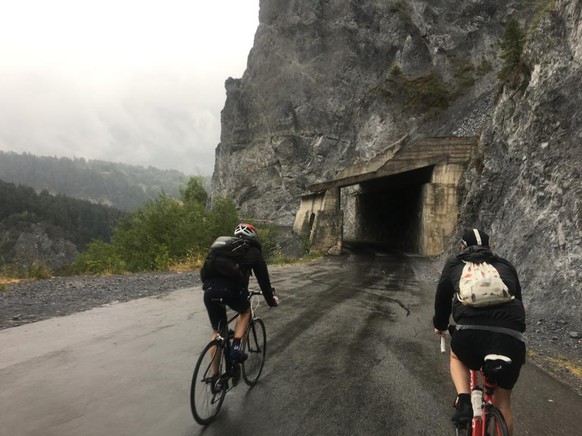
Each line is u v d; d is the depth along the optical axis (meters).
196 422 4.09
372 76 69.31
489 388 3.24
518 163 14.99
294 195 73.94
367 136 62.59
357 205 55.09
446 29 59.00
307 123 74.69
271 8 84.00
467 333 3.20
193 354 6.11
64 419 4.05
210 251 4.59
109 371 5.35
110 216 171.75
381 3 68.12
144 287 12.05
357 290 13.40
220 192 93.88
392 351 6.80
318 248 29.41
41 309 8.73
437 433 4.09
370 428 4.14
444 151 28.78
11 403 4.36
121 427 3.94
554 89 11.91
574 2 11.59
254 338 5.24
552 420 4.51
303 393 4.97
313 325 8.41
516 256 11.43
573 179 10.00
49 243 150.25
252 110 83.31
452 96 55.81
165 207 23.25
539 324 8.58
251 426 4.10
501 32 55.34
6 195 158.88
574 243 9.17
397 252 32.06
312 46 76.38
